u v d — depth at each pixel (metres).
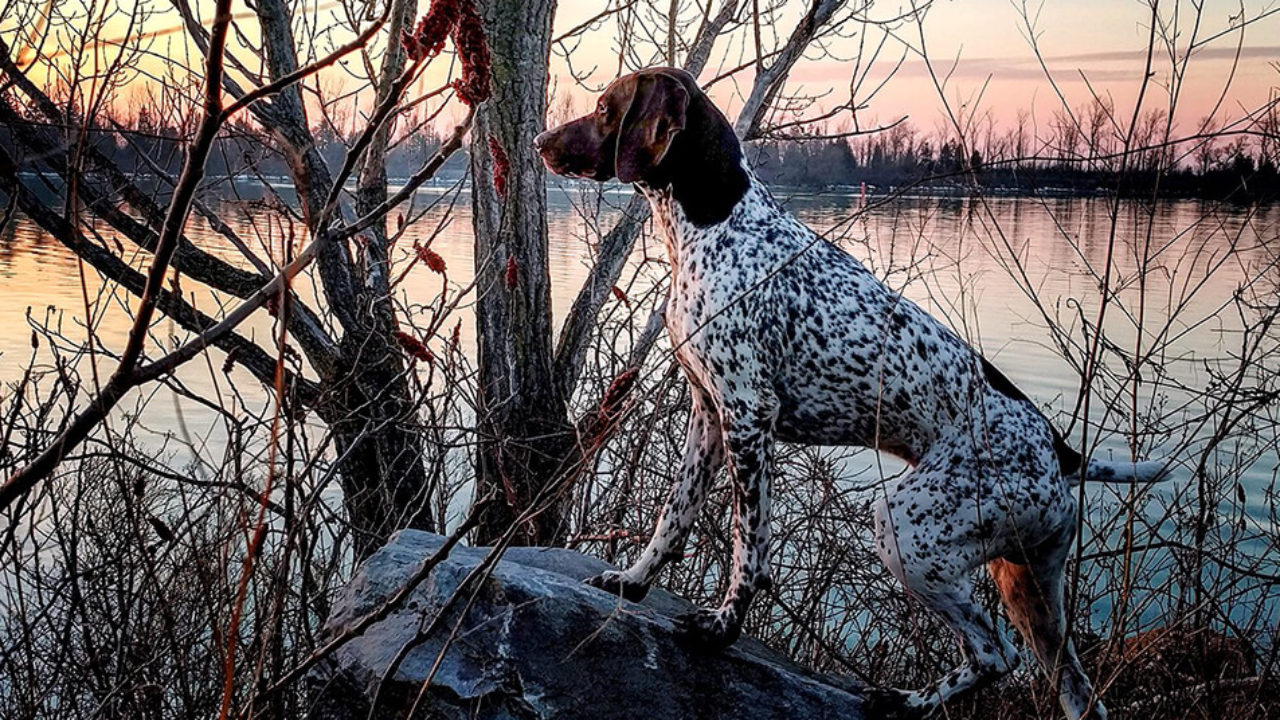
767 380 3.79
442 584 3.70
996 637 3.75
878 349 3.79
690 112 3.83
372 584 3.85
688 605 4.46
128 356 2.05
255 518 4.39
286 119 5.58
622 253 6.86
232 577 4.45
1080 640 4.71
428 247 4.56
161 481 5.19
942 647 5.30
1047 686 4.09
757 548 3.77
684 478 4.05
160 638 4.27
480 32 1.97
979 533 3.74
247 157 5.05
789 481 6.01
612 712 3.56
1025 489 3.78
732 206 3.85
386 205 2.01
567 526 6.04
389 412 6.03
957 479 3.76
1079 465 4.02
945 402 3.82
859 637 5.80
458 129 1.98
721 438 4.04
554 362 6.65
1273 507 4.58
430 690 3.48
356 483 6.12
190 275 6.03
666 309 4.01
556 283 10.36
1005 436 3.84
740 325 3.76
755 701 3.68
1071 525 3.96
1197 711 4.29
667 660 3.69
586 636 3.66
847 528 5.86
